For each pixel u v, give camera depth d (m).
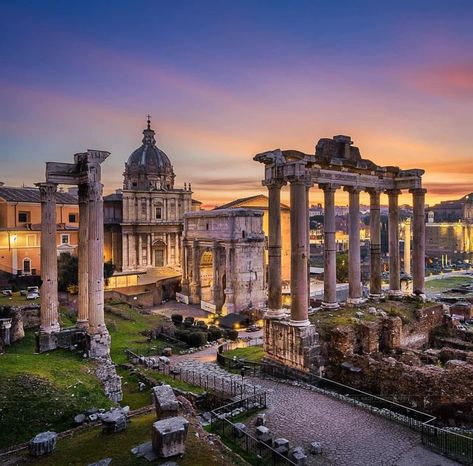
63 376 24.23
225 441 19.97
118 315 57.28
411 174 40.84
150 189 97.19
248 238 72.62
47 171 31.17
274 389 27.36
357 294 38.91
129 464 14.27
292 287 30.78
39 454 15.71
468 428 22.86
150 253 95.69
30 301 48.50
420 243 41.25
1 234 71.12
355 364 28.66
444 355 30.73
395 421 22.42
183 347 45.19
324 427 21.78
